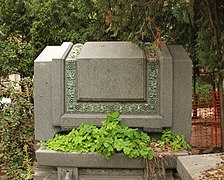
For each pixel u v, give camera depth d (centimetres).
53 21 930
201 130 814
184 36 672
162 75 454
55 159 439
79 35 895
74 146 442
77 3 901
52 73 464
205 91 1130
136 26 469
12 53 937
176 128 464
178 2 407
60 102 465
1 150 541
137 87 458
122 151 433
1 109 550
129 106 463
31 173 519
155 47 460
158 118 454
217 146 695
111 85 460
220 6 570
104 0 460
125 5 438
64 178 441
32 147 562
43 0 959
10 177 544
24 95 562
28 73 1012
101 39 865
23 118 554
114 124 444
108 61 459
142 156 426
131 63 458
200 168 280
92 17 912
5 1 1091
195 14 577
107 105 465
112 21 446
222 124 559
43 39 967
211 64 543
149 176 427
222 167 280
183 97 461
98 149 430
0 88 552
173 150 434
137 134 443
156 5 464
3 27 1049
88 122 461
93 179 443
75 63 466
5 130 541
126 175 446
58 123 467
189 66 458
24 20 1089
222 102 558
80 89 464
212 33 542
